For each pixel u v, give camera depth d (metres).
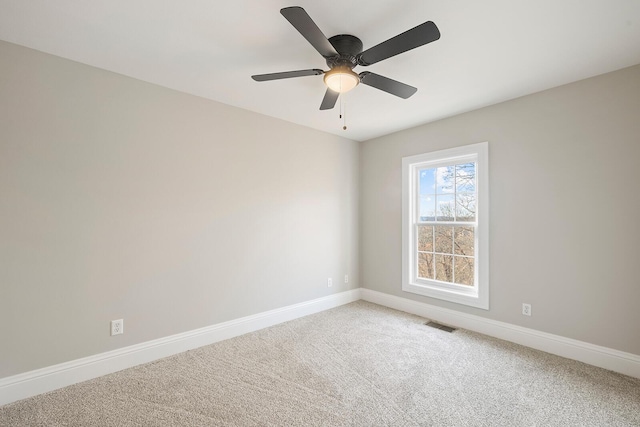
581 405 1.86
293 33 1.81
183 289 2.61
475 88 2.54
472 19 1.66
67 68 2.09
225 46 1.94
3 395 1.85
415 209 3.67
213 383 2.09
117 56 2.07
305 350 2.61
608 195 2.27
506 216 2.81
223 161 2.87
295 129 3.47
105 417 1.73
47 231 2.01
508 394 1.97
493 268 2.91
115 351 2.27
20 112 1.92
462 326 3.14
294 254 3.45
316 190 3.69
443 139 3.30
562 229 2.49
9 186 1.88
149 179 2.44
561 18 1.65
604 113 2.29
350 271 4.10
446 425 1.68
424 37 1.43
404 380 2.13
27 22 1.70
